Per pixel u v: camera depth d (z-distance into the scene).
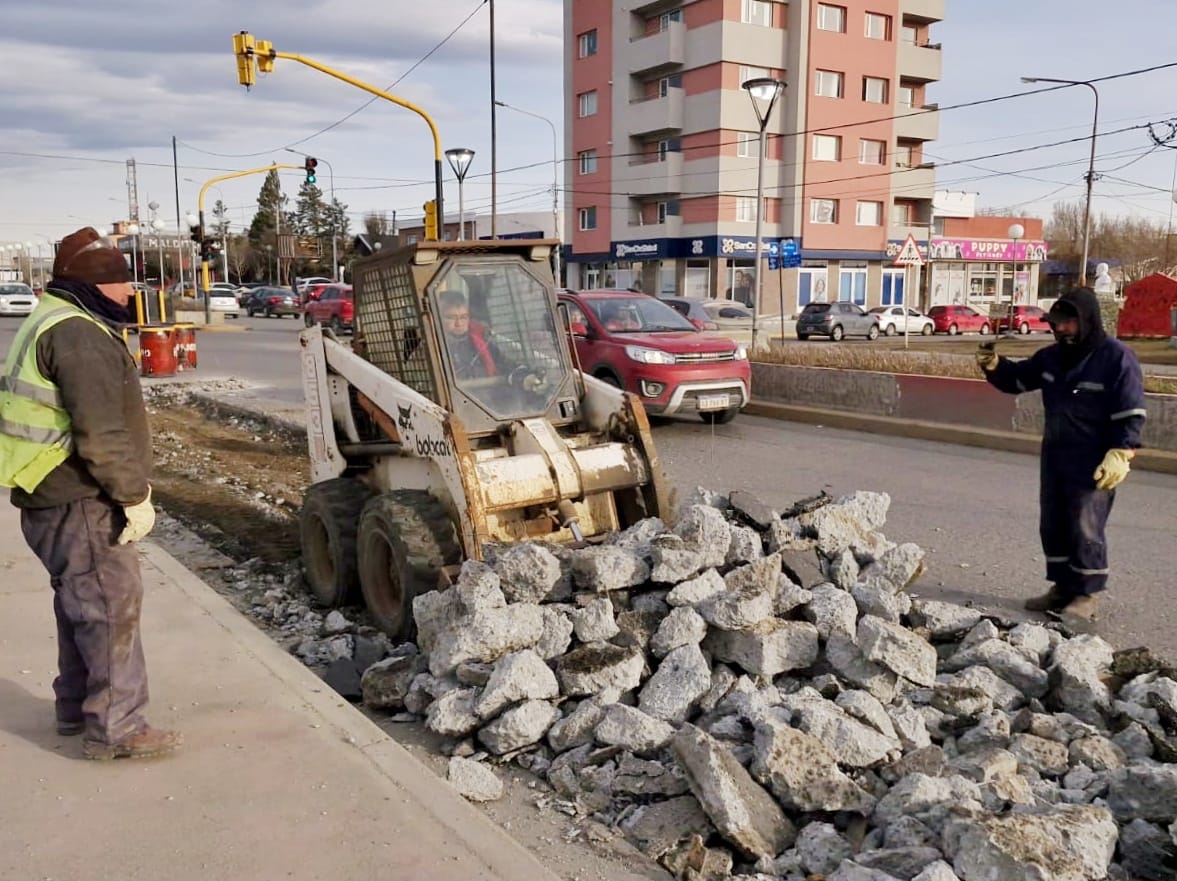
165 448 12.95
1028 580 7.00
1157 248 78.06
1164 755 4.09
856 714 4.14
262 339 34.28
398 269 6.30
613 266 54.34
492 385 6.24
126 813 3.52
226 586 7.07
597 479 6.02
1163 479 10.30
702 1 47.06
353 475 6.95
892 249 52.94
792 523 5.77
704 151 47.94
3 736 4.11
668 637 4.66
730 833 3.54
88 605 3.74
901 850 3.28
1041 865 3.00
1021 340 35.59
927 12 52.81
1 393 3.58
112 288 3.64
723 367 13.23
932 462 11.33
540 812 3.96
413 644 5.54
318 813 3.54
